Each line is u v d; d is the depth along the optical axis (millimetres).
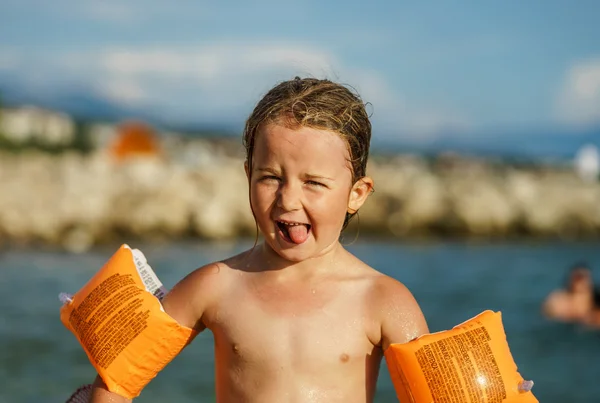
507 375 2859
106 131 32031
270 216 2820
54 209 24281
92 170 26562
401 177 29203
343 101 2834
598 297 15211
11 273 19312
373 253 24391
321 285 2930
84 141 30984
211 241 25375
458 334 2889
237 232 25828
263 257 3008
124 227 24766
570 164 33562
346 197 2854
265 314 2889
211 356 11898
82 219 24375
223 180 26969
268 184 2816
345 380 2846
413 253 24562
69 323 3180
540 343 13320
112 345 2988
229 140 33969
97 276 3174
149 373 3016
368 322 2895
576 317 15047
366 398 2887
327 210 2791
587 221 28953
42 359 11633
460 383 2793
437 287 18781
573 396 10320
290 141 2754
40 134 30516
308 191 2781
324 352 2834
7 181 25125
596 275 21359
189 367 11273
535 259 23922
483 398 2799
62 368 11188
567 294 15445
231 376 2887
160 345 2980
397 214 27688
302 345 2834
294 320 2867
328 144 2766
